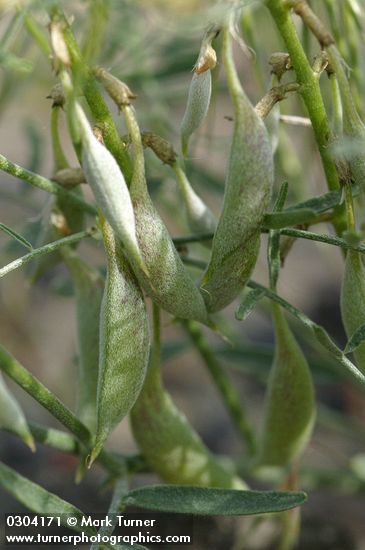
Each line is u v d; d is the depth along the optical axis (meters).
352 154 0.16
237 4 0.15
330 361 0.25
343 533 0.25
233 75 0.15
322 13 0.22
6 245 0.22
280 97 0.16
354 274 0.16
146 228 0.16
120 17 0.23
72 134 0.15
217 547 0.24
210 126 0.23
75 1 0.19
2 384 0.17
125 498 0.17
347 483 0.24
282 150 0.24
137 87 0.25
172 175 0.22
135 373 0.16
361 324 0.16
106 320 0.16
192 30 0.18
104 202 0.15
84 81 0.16
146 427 0.19
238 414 0.24
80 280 0.19
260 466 0.21
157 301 0.16
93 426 0.18
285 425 0.19
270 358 0.24
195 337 0.23
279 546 0.23
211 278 0.16
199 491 0.17
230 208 0.16
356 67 0.20
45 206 0.19
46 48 0.19
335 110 0.16
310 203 0.17
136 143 0.16
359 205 0.20
